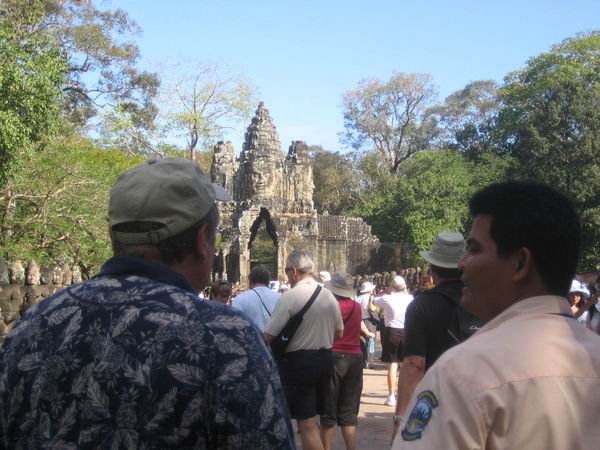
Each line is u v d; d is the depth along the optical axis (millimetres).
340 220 57656
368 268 57156
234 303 8141
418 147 81562
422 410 2115
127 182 2533
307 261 7125
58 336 2281
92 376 2184
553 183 49625
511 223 2381
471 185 64875
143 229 2482
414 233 57625
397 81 80188
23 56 18938
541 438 1995
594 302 6188
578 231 2402
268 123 56656
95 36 39844
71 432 2168
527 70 71875
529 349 2111
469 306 2572
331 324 6957
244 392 2158
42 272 16328
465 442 2016
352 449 7602
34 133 19688
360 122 81250
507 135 71312
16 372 2295
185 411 2123
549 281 2375
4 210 24859
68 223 25312
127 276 2418
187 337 2195
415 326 4984
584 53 67000
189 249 2545
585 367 2098
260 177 55000
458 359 2137
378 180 79688
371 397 12750
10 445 2268
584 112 49688
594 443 2012
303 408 6781
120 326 2225
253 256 77125
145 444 2094
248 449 2133
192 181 2543
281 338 6820
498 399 2023
